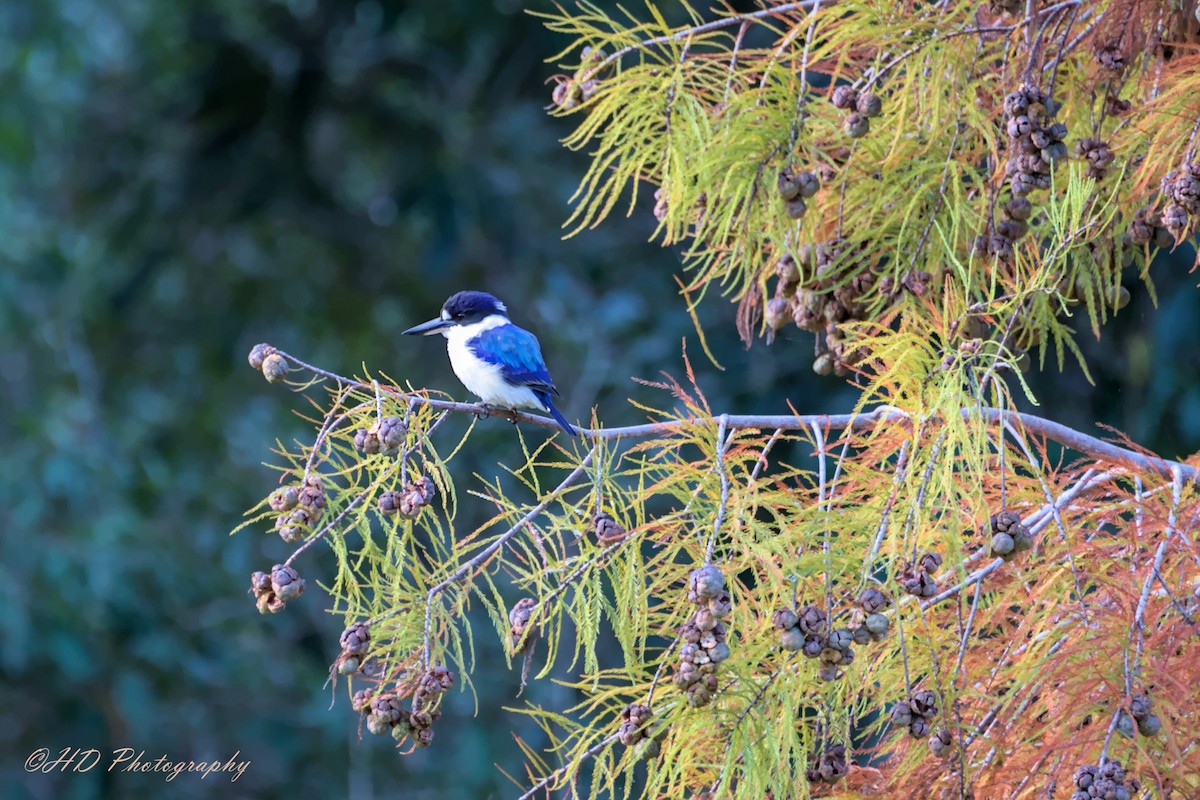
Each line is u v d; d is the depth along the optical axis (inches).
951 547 220.7
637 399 666.2
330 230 826.2
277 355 243.4
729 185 285.7
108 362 811.4
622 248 741.9
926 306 278.7
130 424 778.2
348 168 829.8
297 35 770.8
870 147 295.3
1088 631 222.1
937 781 234.8
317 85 771.4
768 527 227.5
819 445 245.4
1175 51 281.3
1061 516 249.1
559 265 741.9
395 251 822.5
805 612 211.8
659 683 239.8
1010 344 299.0
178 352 816.3
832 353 311.9
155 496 737.0
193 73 791.1
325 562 754.2
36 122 770.2
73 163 807.1
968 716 235.1
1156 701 212.8
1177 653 227.9
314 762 714.8
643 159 289.1
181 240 796.6
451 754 698.8
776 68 283.9
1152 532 243.4
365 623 235.5
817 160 296.2
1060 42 272.4
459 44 773.9
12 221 773.3
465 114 762.8
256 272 824.3
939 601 239.1
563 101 295.9
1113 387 522.3
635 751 231.1
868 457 240.8
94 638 666.8
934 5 285.1
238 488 760.3
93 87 805.2
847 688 239.3
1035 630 241.8
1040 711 231.6
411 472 240.2
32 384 770.8
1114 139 282.8
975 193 299.6
